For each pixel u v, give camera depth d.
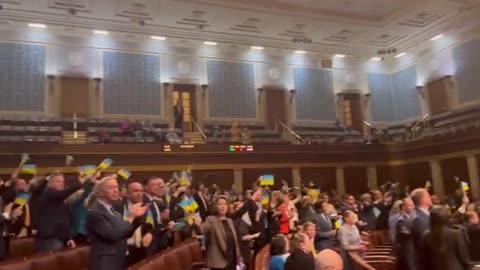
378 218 9.50
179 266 5.24
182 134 17.67
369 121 23.00
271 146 16.84
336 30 19.80
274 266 4.81
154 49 19.61
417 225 4.46
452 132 17.00
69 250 4.98
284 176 16.88
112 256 3.68
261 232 7.03
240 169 16.16
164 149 15.08
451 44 20.36
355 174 18.20
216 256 5.61
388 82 23.67
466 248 3.58
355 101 23.00
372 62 23.73
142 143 14.84
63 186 5.33
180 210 6.95
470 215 6.08
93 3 16.16
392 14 18.58
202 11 17.22
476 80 19.03
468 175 16.30
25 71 17.30
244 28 19.05
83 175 5.35
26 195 5.54
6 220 5.34
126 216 4.18
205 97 20.16
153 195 5.61
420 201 4.56
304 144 17.47
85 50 18.41
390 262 7.17
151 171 14.82
